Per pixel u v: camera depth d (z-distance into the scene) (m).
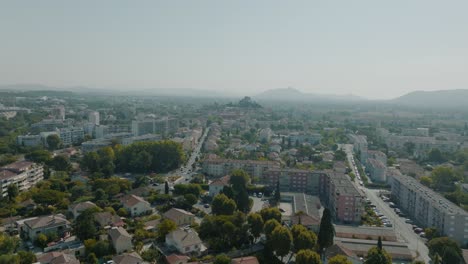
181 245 171.00
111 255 167.00
